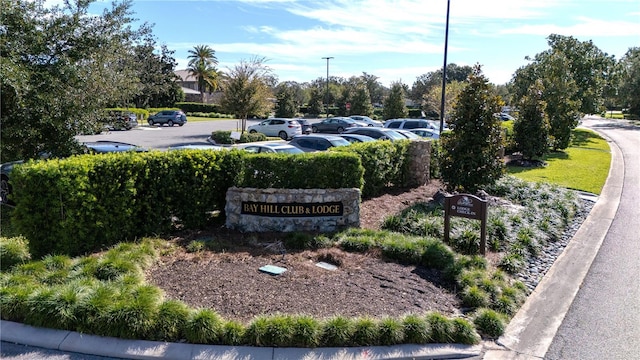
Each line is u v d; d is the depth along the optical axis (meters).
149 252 6.00
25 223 5.80
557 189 11.69
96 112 10.07
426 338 4.33
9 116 8.96
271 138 28.27
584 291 5.95
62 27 9.55
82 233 6.12
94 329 4.23
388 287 5.39
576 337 4.69
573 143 27.58
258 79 27.55
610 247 7.95
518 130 17.83
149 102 53.88
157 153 7.13
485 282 5.54
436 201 9.84
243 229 7.50
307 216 7.50
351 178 7.84
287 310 4.66
